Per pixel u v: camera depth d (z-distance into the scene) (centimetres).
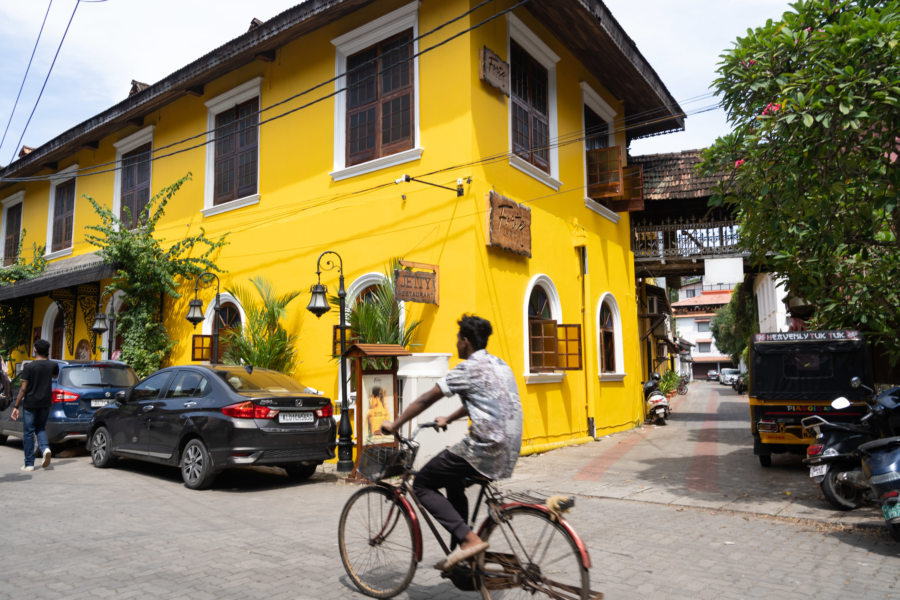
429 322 1025
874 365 1298
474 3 1048
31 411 931
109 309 1688
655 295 2127
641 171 1517
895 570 481
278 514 659
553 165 1287
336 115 1198
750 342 995
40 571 458
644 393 1789
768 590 434
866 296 970
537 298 1197
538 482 852
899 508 538
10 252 2208
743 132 768
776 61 720
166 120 1579
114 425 938
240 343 1148
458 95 1035
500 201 1046
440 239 1030
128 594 412
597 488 811
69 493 761
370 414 877
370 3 1162
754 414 969
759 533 593
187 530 585
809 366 947
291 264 1239
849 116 635
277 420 793
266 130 1329
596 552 520
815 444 705
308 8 1184
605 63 1409
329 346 1149
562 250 1276
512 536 363
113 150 1755
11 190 2206
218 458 772
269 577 449
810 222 742
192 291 1441
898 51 632
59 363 1100
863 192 737
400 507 404
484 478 367
